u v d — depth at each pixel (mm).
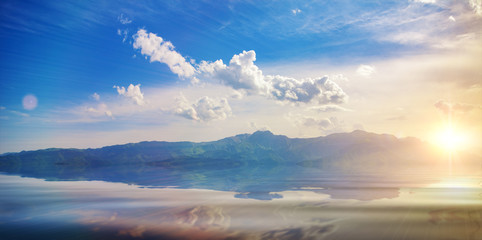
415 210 34312
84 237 25109
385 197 44625
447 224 28094
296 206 37594
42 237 25375
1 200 45438
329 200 42156
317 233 25375
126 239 24484
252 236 24625
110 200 44219
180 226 28156
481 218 30297
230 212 34219
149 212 34750
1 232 26906
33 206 39906
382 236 24531
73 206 39469
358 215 32125
